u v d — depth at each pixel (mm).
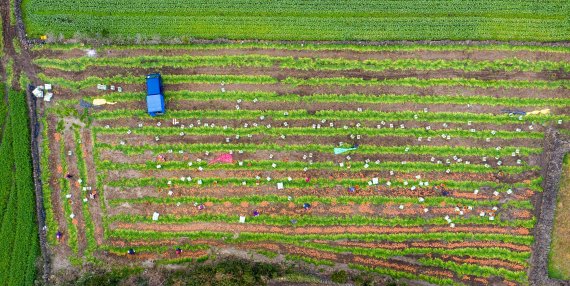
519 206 30750
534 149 30781
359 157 31219
